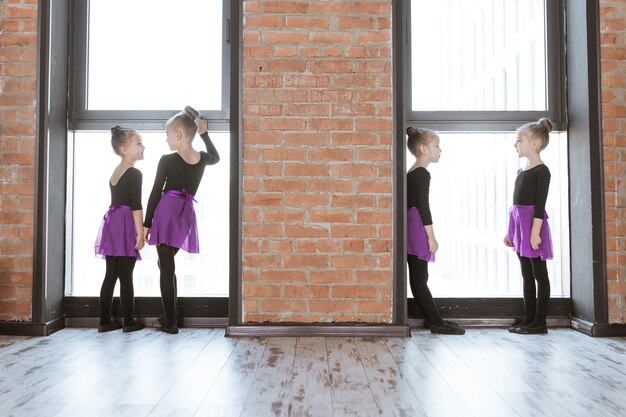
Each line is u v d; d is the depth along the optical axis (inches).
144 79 124.0
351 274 111.8
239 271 111.5
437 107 124.2
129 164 114.3
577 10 117.7
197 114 116.9
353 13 113.3
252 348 98.7
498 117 123.5
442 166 125.0
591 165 113.0
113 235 111.7
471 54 128.2
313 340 105.7
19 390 73.1
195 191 114.7
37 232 112.7
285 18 113.4
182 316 119.2
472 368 84.9
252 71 113.0
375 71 112.8
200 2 124.4
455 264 125.3
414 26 124.7
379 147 112.4
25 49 114.5
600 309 111.0
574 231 119.0
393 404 67.7
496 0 128.0
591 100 113.4
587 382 77.4
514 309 119.9
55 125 117.4
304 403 68.0
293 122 112.5
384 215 112.2
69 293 122.3
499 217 127.2
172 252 112.4
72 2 123.8
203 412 64.7
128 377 79.6
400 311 110.8
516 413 64.6
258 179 112.3
